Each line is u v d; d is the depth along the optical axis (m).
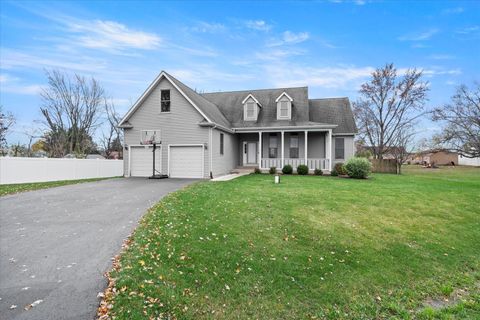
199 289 3.87
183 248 5.04
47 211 7.82
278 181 13.08
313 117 21.23
